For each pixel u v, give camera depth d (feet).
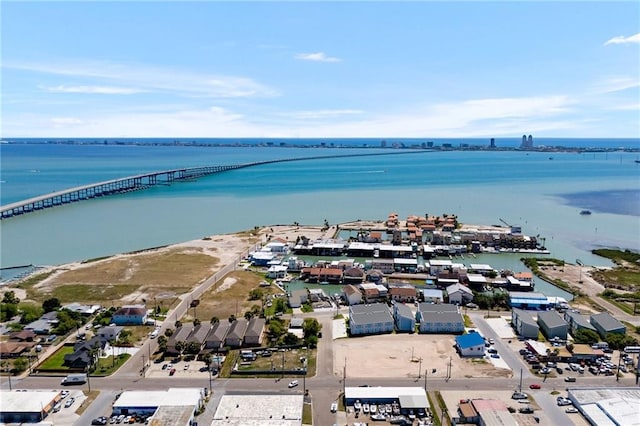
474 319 342.64
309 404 231.50
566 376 260.62
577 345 287.28
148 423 209.87
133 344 298.15
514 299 367.45
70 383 251.60
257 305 364.79
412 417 221.05
